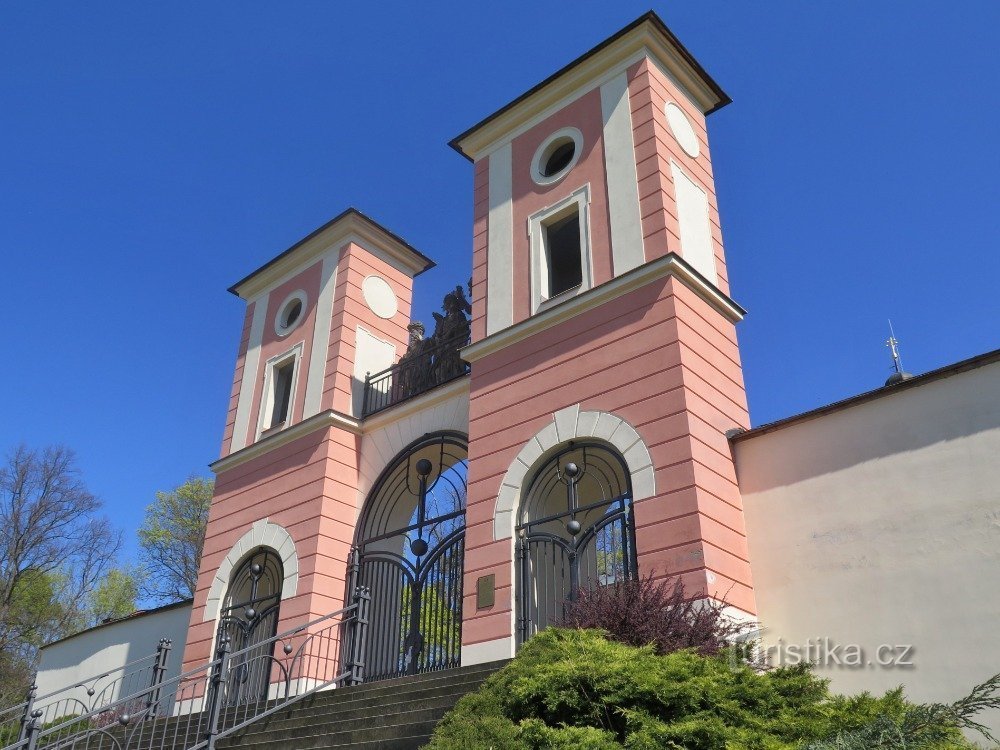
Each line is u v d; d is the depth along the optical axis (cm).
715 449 1141
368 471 1616
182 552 3759
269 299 1992
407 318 1906
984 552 937
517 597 1176
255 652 1539
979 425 988
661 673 698
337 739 956
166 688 1788
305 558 1528
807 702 698
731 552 1084
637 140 1362
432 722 869
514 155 1547
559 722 698
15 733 1427
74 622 3694
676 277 1220
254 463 1761
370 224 1867
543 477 1257
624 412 1170
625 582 984
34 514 3522
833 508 1072
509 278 1431
